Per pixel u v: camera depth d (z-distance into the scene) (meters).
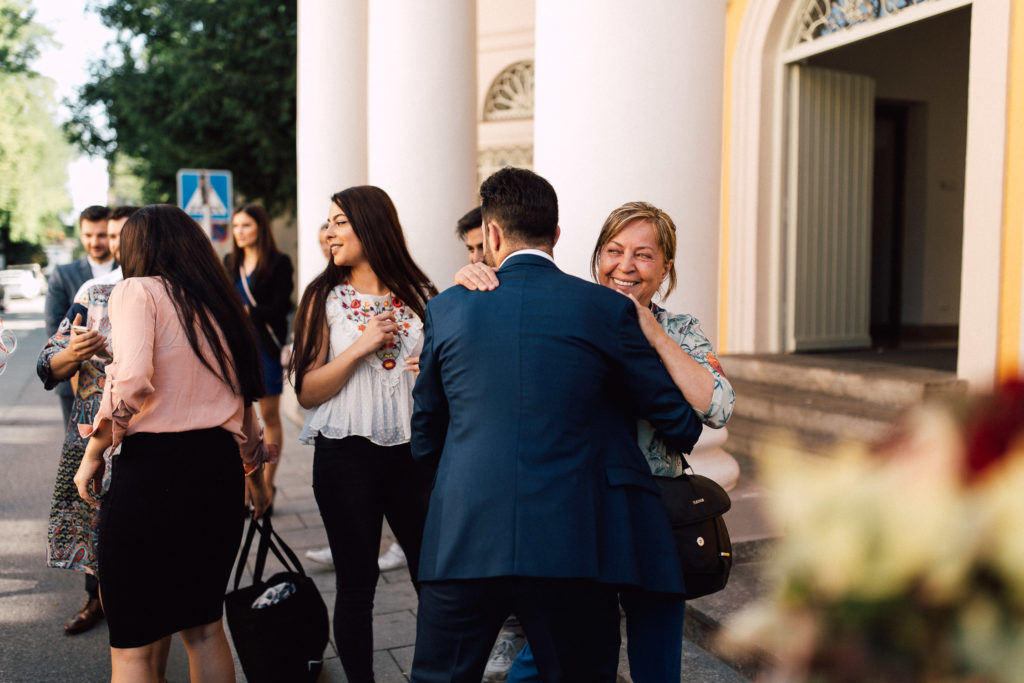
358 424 2.84
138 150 20.05
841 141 8.05
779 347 7.99
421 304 3.03
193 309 2.57
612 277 2.32
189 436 2.52
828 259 8.10
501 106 11.52
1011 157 5.26
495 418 1.92
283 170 18.58
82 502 3.42
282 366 5.47
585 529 1.86
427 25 5.47
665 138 3.32
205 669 2.63
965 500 0.58
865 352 8.10
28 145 40.38
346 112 8.23
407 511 2.95
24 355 17.09
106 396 2.39
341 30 8.16
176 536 2.48
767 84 7.70
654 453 2.22
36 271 51.16
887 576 0.57
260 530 3.12
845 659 0.61
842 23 6.99
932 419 0.62
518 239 2.13
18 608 4.07
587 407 1.93
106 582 2.47
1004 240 5.31
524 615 1.89
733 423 6.43
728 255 8.07
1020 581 0.54
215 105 17.75
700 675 2.97
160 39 19.69
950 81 9.84
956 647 0.57
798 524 0.62
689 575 2.13
